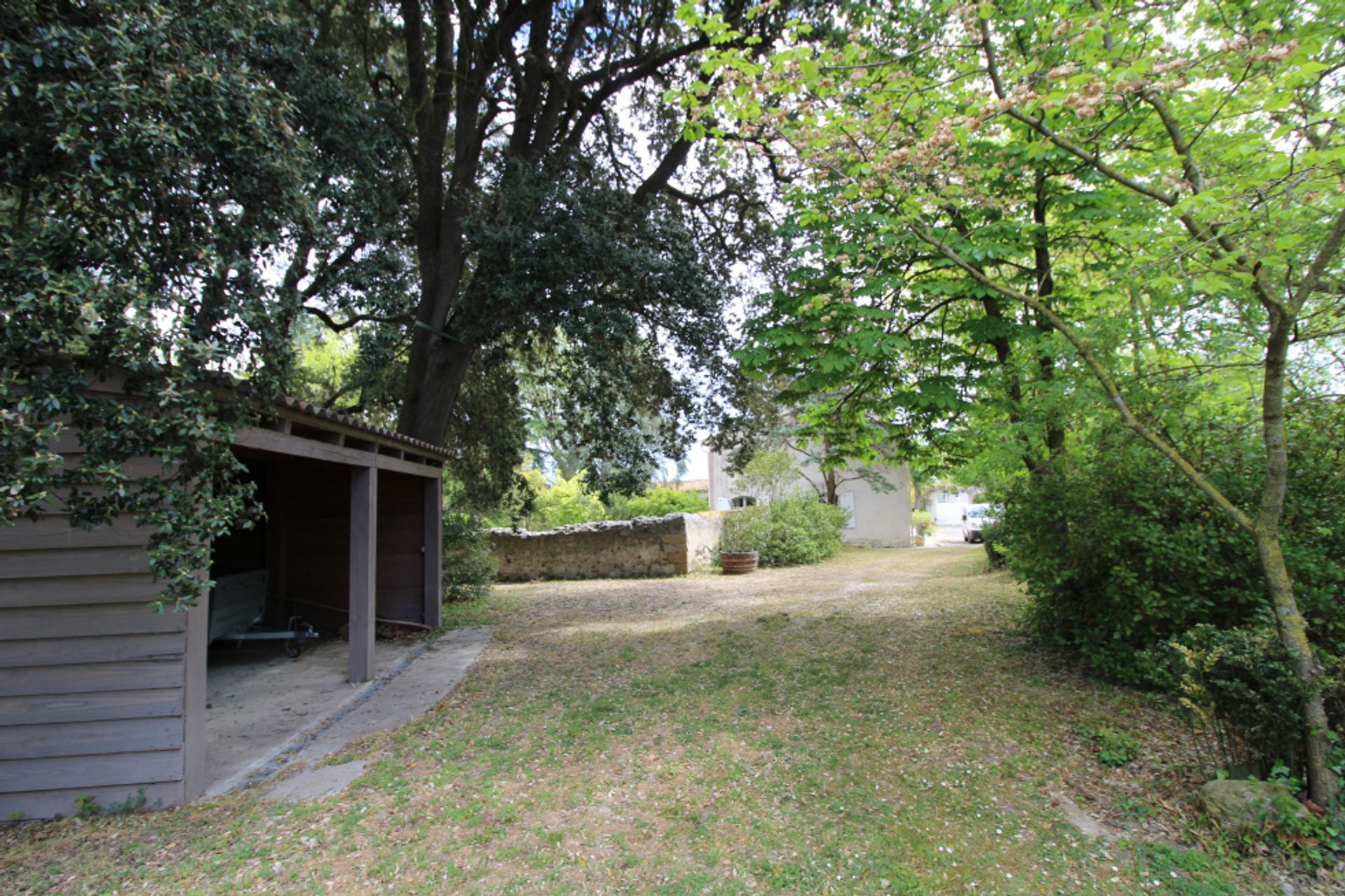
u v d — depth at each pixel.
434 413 9.70
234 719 5.50
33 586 3.85
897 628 7.96
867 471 21.41
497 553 15.59
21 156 3.31
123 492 3.15
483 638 8.67
